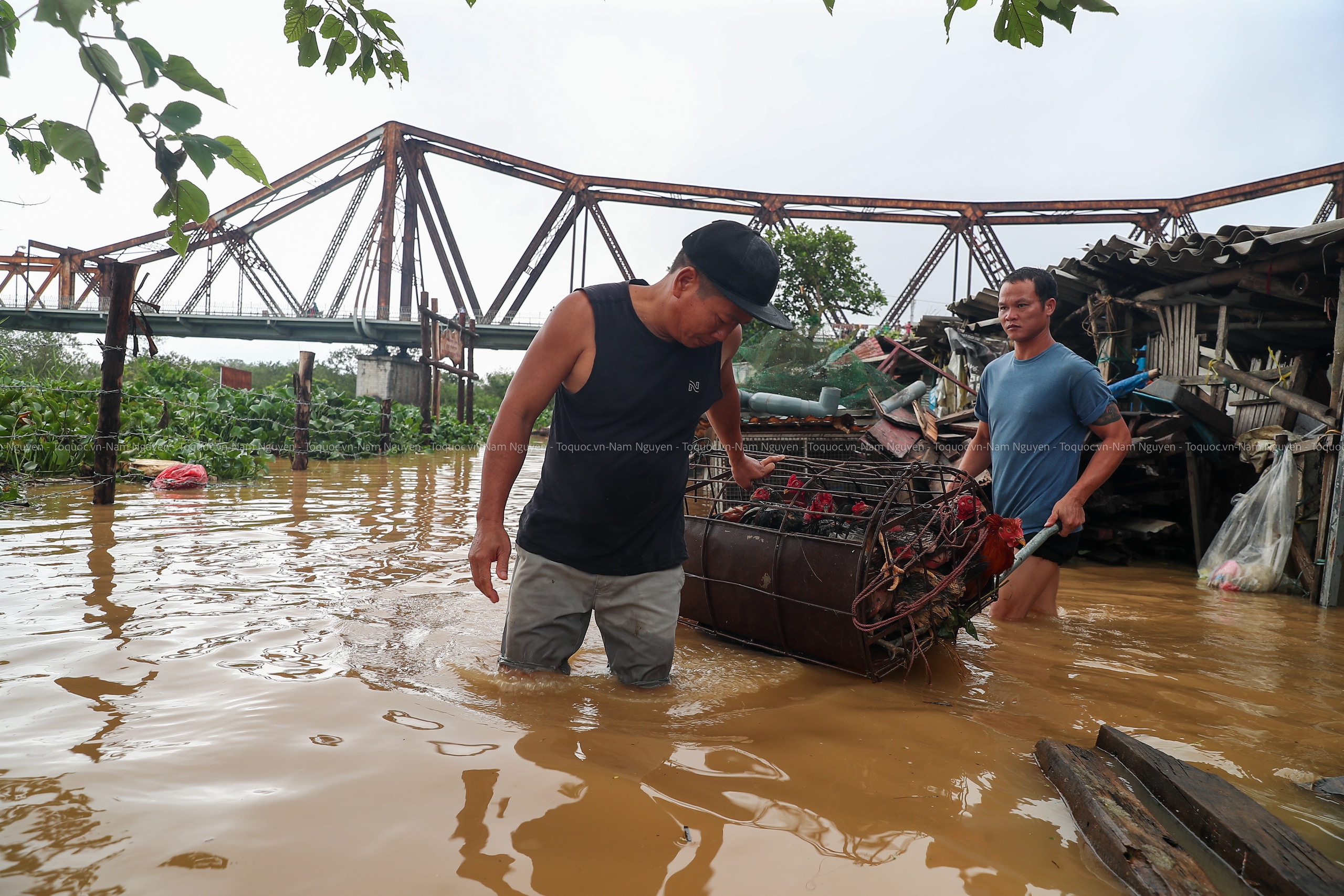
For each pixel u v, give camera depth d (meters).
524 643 2.26
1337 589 4.20
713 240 1.93
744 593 2.76
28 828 1.23
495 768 1.55
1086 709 2.26
